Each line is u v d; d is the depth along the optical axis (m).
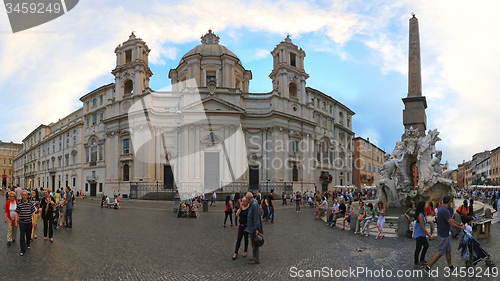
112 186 44.50
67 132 57.06
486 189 61.78
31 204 9.38
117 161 44.75
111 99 47.00
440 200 17.70
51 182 61.78
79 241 11.00
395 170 19.67
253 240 8.16
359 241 11.23
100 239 11.41
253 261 8.16
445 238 7.23
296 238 11.91
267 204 17.64
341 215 15.01
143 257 8.76
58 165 59.44
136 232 13.12
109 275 7.15
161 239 11.52
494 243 10.76
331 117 56.66
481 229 11.76
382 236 11.90
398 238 11.70
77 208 25.41
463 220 12.02
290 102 48.38
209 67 47.38
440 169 18.16
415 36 19.89
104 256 8.85
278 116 45.94
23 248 8.91
